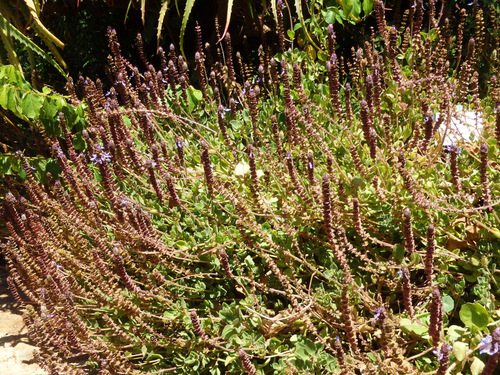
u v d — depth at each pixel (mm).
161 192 2635
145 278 2549
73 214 2762
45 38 4410
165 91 3654
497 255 2277
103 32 5773
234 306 2508
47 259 2498
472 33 4438
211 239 2582
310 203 2438
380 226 2508
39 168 3646
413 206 2479
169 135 3416
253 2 4785
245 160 3051
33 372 2871
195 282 2699
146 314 2537
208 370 2492
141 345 2562
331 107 3279
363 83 3281
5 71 3395
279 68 4137
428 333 1868
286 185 2559
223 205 2809
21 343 3135
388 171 2508
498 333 1372
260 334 2285
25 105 3385
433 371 1870
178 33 5531
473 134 2734
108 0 5316
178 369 2504
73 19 5781
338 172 2686
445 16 4289
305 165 2682
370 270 2301
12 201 2949
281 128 3303
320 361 2098
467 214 2283
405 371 1901
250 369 1766
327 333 2301
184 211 2900
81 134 3584
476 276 2256
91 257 2652
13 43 4410
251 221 2439
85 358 2898
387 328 1806
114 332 2654
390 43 3037
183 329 2627
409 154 2695
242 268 2482
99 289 2639
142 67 5820
